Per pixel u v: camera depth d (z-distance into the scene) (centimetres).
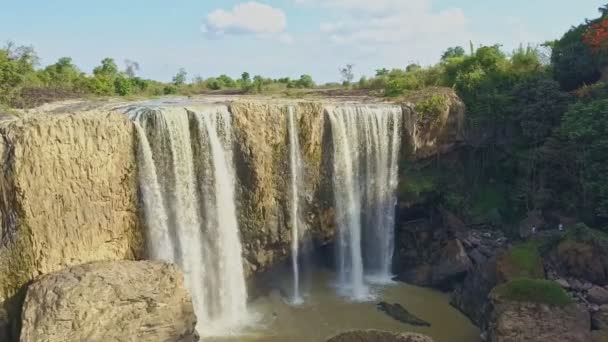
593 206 3356
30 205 2394
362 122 3697
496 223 3884
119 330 2319
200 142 2972
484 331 2803
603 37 3866
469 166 4234
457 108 4109
